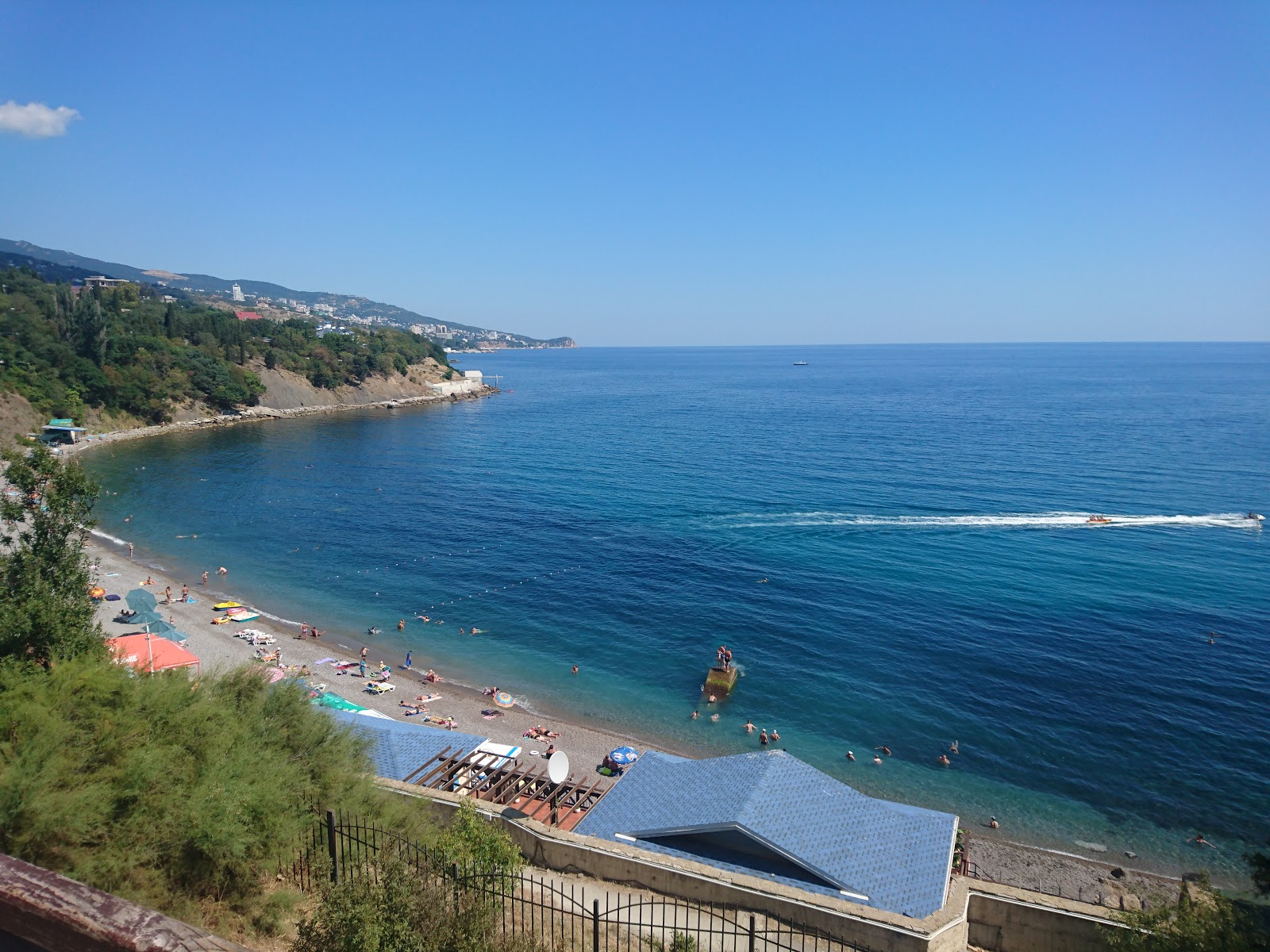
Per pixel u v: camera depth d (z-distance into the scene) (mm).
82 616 23641
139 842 14328
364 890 12570
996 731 46000
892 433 153500
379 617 64875
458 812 20078
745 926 18062
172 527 89062
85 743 15461
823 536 82625
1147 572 69750
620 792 28141
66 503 24672
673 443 147000
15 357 137500
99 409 148375
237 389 177875
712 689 51156
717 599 66562
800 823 24734
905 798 40562
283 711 22188
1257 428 149875
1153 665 52625
